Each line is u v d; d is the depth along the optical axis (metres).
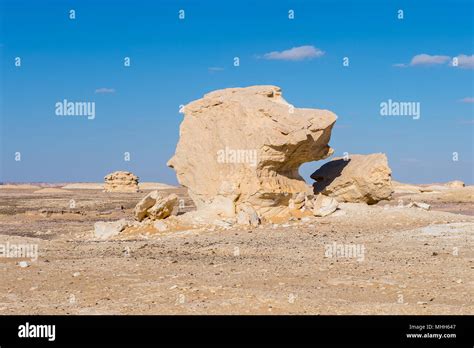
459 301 16.53
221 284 18.88
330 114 35.91
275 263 22.62
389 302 16.47
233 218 34.28
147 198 35.03
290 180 36.38
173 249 26.72
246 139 34.88
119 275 20.42
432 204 65.50
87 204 71.00
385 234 29.42
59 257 24.80
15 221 48.03
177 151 37.81
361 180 38.84
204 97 37.72
